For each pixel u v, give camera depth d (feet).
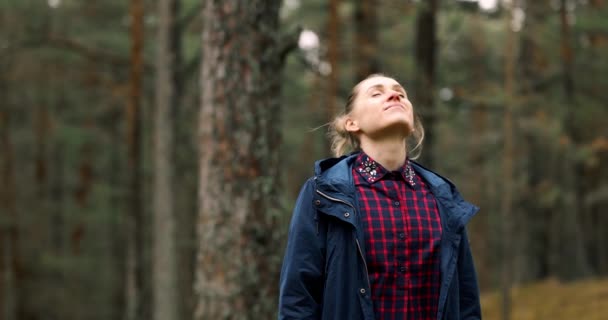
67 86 48.52
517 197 44.34
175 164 27.61
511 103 32.19
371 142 6.81
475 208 6.54
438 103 30.53
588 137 41.24
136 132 35.27
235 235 13.56
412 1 28.89
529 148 48.16
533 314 35.63
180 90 28.04
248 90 13.62
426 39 31.89
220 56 13.70
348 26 37.06
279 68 14.05
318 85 30.58
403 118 6.58
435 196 6.68
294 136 51.39
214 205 13.73
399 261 6.30
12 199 55.93
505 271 33.27
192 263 43.62
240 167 13.60
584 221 50.06
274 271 13.74
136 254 35.29
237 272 13.53
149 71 36.19
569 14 38.65
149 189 54.39
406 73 30.86
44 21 35.88
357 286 6.20
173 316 26.48
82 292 62.95
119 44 38.19
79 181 65.10
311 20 34.47
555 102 38.91
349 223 6.24
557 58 40.22
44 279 60.49
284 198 14.12
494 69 45.01
